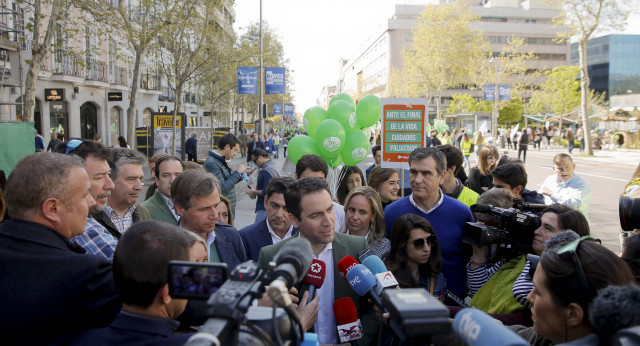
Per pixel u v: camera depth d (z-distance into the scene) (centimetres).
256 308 143
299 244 147
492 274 303
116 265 162
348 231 381
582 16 2592
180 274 134
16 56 1484
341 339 234
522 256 284
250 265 136
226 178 640
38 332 162
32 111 1035
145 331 157
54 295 164
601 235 828
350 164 635
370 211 340
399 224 295
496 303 274
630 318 112
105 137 2528
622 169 2119
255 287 125
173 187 289
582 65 2819
